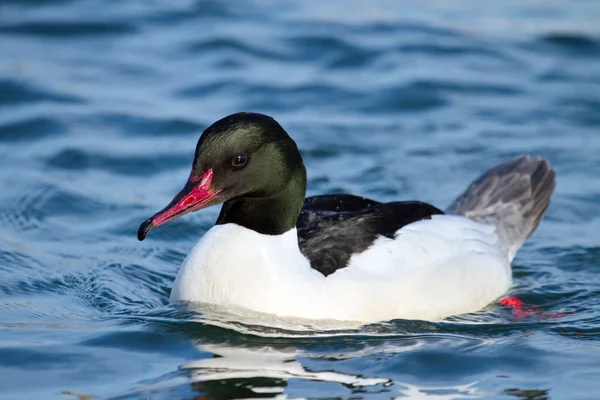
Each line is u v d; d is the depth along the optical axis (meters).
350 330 9.72
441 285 10.37
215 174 9.49
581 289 11.66
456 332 9.96
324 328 9.67
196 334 9.51
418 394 8.30
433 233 10.76
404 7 22.94
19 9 22.08
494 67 19.56
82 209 13.78
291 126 16.81
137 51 20.30
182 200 9.44
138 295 11.06
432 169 15.27
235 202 9.83
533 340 9.77
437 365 8.97
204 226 13.42
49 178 14.69
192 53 20.20
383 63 19.66
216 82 18.77
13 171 14.95
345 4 23.14
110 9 22.34
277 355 9.11
